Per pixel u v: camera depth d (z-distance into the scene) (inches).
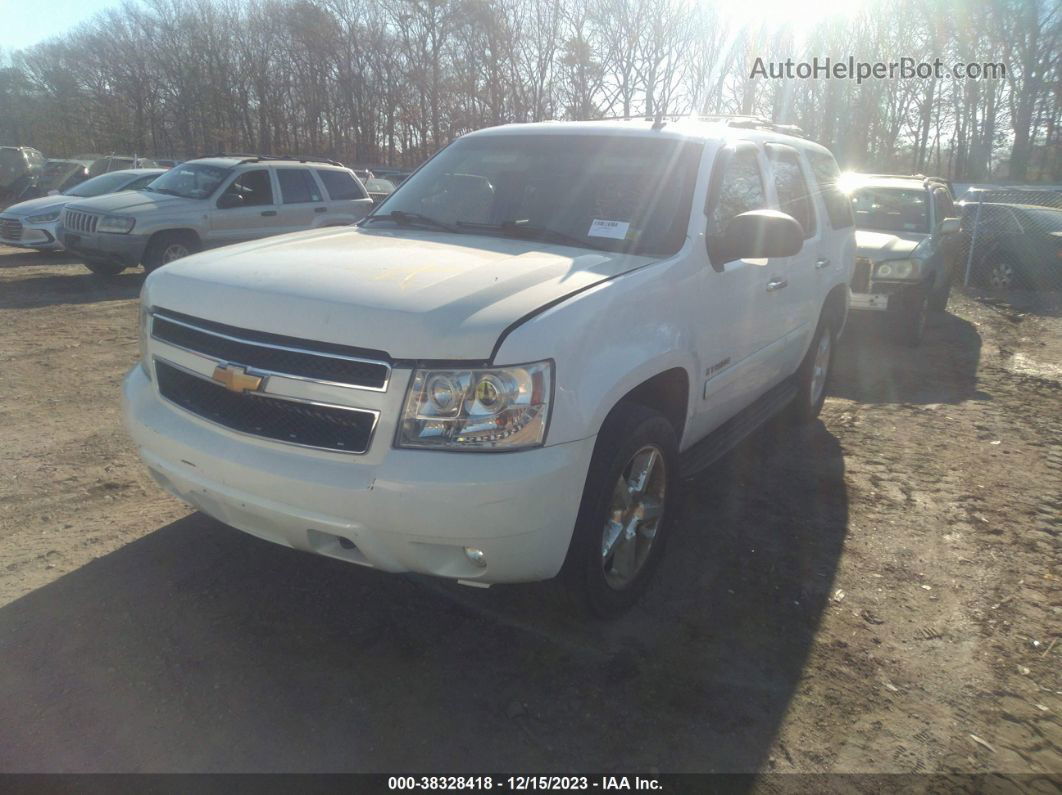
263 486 111.8
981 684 124.0
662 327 132.8
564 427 109.9
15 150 1230.3
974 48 1120.8
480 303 112.0
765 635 134.0
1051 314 479.8
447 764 102.7
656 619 136.9
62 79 1900.8
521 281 119.8
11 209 579.8
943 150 1264.8
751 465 208.1
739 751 107.7
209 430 120.3
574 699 115.9
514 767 102.9
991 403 277.7
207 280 127.0
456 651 125.2
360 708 111.9
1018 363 343.6
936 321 442.6
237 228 486.0
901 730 113.3
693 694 118.3
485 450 106.1
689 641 131.1
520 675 120.4
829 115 1003.3
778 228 141.8
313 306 112.9
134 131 1844.2
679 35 1107.3
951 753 109.3
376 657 122.7
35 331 335.9
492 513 105.1
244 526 121.7
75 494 173.6
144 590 136.8
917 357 347.9
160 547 151.5
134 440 132.5
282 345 113.1
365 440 107.7
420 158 1579.7
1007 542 171.3
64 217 470.6
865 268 349.1
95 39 1833.2
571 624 133.8
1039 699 121.1
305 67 1696.6
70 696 111.2
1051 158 1210.0
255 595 136.9
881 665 127.6
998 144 1234.6
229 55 1766.7
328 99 1690.5
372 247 141.4
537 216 155.5
